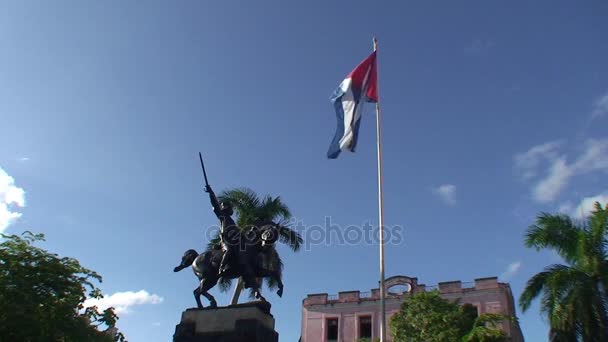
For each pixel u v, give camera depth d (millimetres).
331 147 18875
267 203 28609
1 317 16688
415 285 40344
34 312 17422
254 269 14625
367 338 38062
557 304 21234
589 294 20734
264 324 13711
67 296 18875
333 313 41906
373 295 41688
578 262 22391
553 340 21406
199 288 14594
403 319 29391
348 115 18922
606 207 22750
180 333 13781
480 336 24438
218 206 15219
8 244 19188
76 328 18391
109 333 19984
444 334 26875
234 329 13344
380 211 18156
